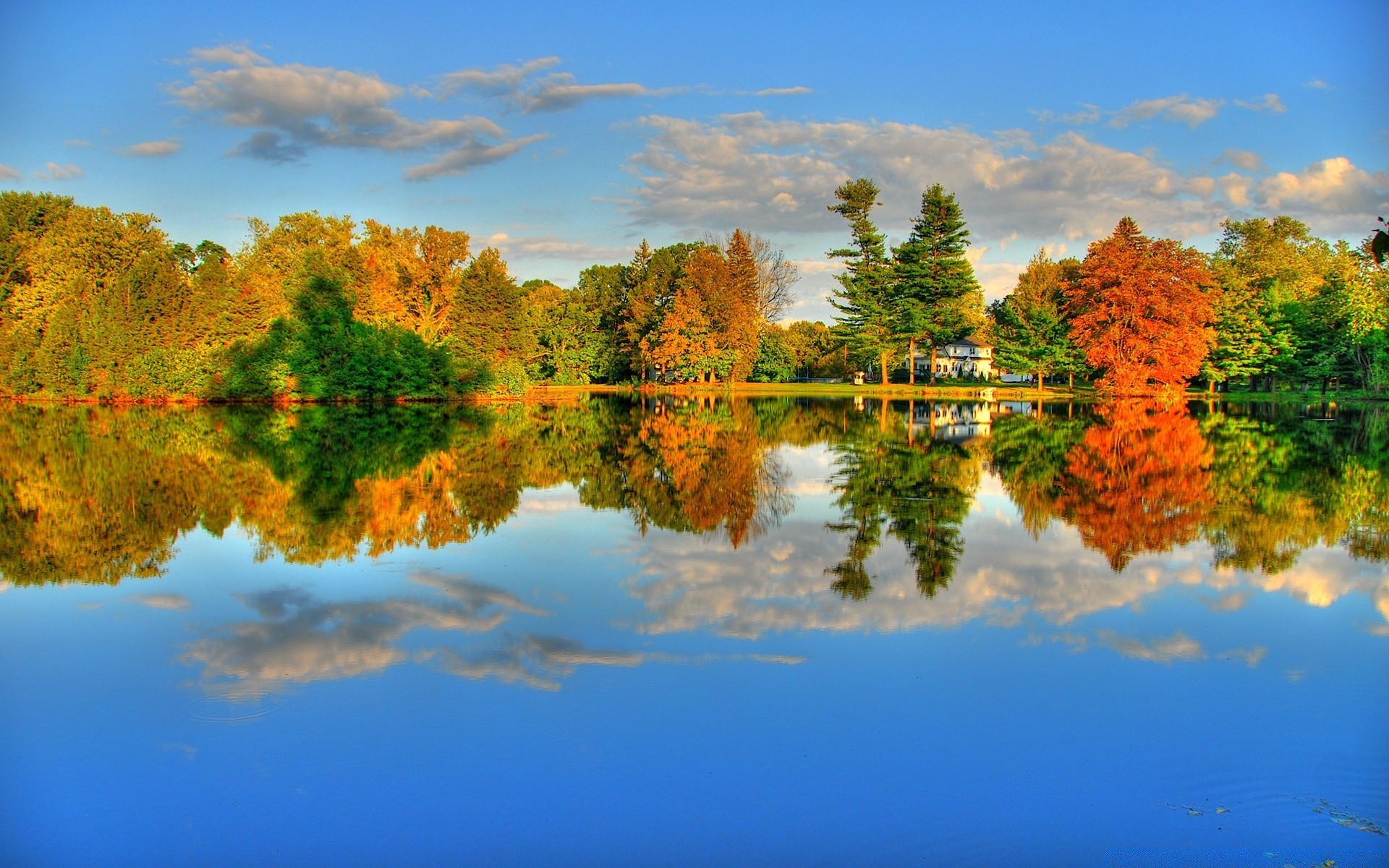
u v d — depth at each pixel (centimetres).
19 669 796
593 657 830
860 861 518
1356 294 6188
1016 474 2164
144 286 4766
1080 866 513
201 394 4741
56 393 4778
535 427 3509
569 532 1408
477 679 773
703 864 514
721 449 2728
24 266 5488
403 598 1014
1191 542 1370
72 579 1097
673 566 1182
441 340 5822
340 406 4781
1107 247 5944
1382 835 543
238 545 1299
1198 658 841
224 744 655
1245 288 6800
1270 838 540
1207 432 3422
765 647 863
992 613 984
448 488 1877
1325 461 2436
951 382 8644
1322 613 988
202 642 865
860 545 1335
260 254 6344
